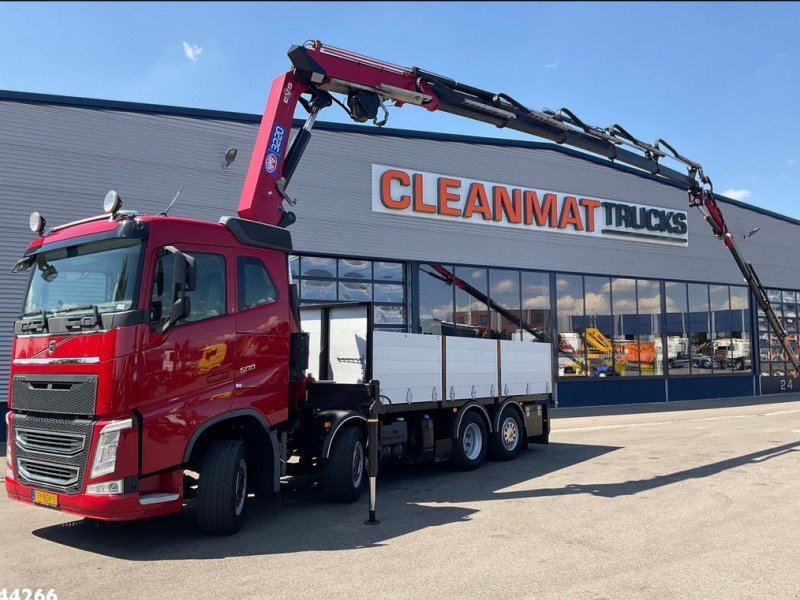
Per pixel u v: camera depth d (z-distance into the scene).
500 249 21.12
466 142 20.61
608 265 23.78
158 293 6.14
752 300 28.59
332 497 7.98
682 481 9.24
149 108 15.35
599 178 23.81
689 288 26.28
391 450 9.15
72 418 5.91
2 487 9.27
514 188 21.59
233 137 16.45
